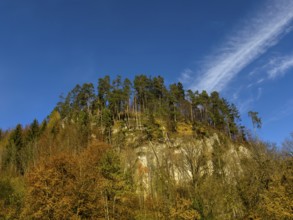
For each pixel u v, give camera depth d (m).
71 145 64.31
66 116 86.44
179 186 43.34
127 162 57.91
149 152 63.56
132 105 94.12
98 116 84.06
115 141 70.19
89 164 41.06
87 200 33.19
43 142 67.00
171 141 68.06
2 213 33.50
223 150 55.84
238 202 38.50
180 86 101.25
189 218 34.62
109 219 34.56
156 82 98.00
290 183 34.53
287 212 31.03
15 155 61.56
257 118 87.69
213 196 37.38
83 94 91.44
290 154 42.56
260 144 50.94
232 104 94.19
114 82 89.81
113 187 38.41
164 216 37.34
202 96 92.38
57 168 35.91
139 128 76.81
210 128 81.56
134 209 41.00
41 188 32.47
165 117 82.44
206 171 43.75
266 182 39.97
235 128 85.62
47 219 30.83
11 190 40.53
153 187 49.75
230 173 46.03
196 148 48.03
